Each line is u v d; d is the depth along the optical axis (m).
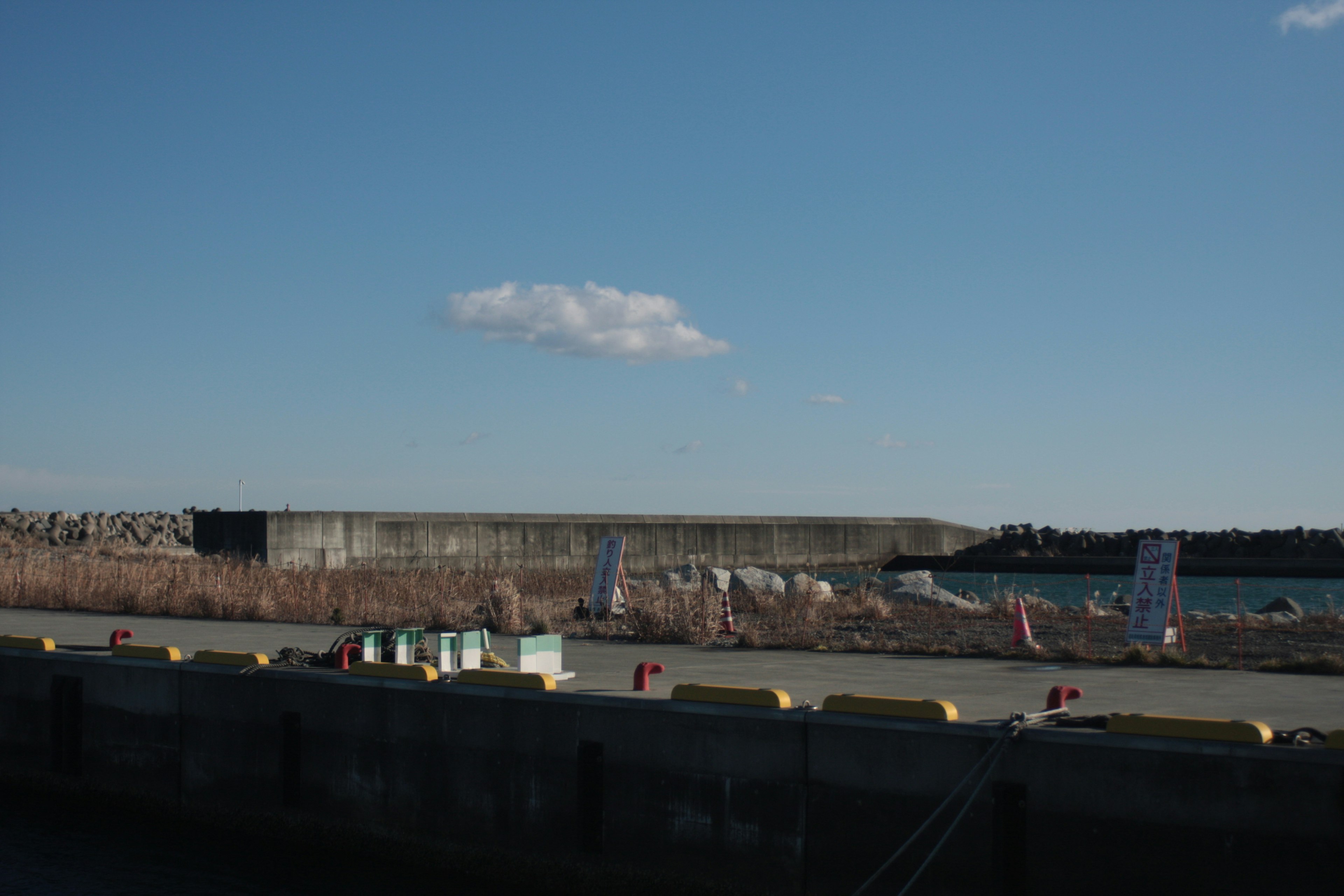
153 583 30.27
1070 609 28.66
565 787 10.10
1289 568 74.56
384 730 11.31
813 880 8.80
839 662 16.59
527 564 72.12
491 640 20.59
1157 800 7.45
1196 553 86.75
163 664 13.29
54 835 12.34
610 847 9.83
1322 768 6.88
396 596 29.64
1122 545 89.44
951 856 8.17
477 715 10.67
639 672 11.93
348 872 10.90
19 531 68.19
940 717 8.48
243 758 12.48
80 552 54.66
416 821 11.02
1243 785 7.15
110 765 13.73
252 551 61.28
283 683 12.17
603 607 25.80
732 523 80.88
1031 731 7.96
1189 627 22.95
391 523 66.44
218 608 26.38
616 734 9.86
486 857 10.48
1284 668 15.43
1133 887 7.50
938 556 87.81
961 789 8.15
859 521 87.12
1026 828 7.93
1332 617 24.56
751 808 9.12
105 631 21.58
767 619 26.22
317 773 11.81
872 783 8.59
